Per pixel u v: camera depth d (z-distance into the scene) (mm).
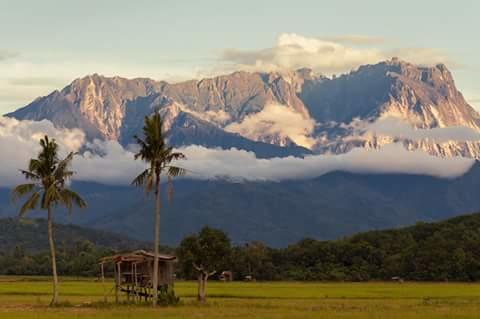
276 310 123375
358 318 105438
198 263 165750
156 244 139250
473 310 120562
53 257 141375
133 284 155375
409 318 104688
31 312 120875
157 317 108688
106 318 107312
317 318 105875
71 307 136000
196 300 162125
